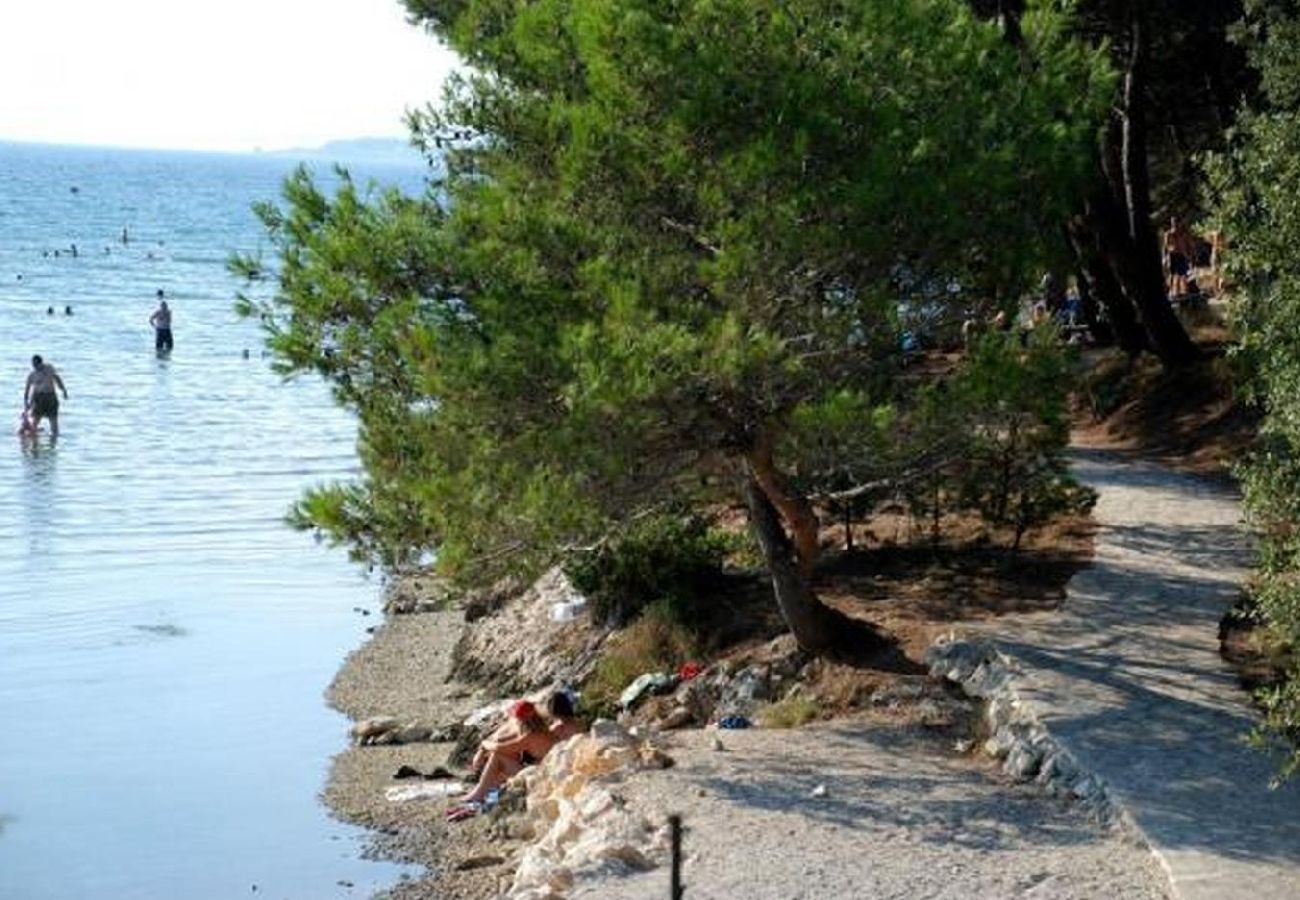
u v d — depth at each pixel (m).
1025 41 18.36
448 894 15.62
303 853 17.22
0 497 36.62
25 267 100.62
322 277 15.98
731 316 15.40
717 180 16.36
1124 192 32.97
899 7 17.00
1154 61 33.00
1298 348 13.21
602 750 16.52
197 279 97.12
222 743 21.14
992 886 12.84
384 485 16.75
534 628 23.78
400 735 21.28
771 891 12.85
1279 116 14.95
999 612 19.98
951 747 16.55
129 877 16.62
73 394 51.03
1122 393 32.84
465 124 17.73
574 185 16.45
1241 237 13.59
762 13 16.81
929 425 16.89
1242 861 13.00
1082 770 14.95
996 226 17.12
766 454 17.61
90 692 23.28
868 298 16.39
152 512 35.59
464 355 15.10
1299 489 13.00
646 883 13.12
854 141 16.56
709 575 22.19
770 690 18.80
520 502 15.61
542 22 16.91
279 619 27.75
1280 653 17.66
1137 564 21.86
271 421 47.69
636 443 16.06
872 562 22.72
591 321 15.59
